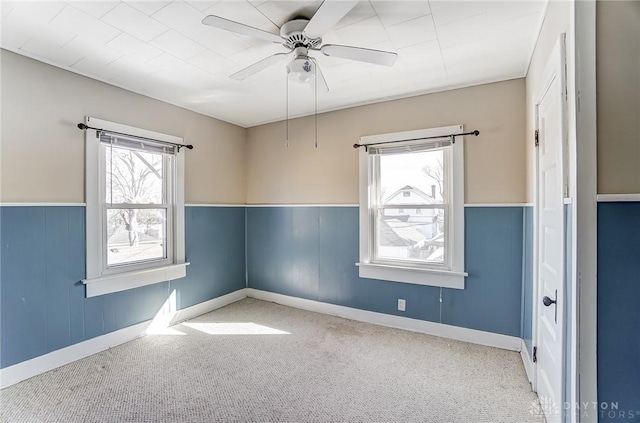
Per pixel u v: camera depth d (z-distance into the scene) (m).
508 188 2.71
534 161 2.13
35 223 2.32
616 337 1.16
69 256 2.51
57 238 2.44
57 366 2.42
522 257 2.66
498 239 2.76
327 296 3.66
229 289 4.03
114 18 1.85
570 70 1.27
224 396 2.07
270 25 1.93
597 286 1.17
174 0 1.69
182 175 3.43
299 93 3.10
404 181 3.24
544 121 1.91
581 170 1.19
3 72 2.17
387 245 3.33
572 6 1.22
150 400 2.02
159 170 3.28
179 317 3.39
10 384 2.18
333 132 3.60
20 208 2.25
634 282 1.14
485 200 2.80
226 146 4.00
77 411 1.91
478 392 2.11
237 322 3.38
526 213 2.55
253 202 4.23
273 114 3.76
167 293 3.28
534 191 2.12
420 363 2.50
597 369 1.17
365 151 3.38
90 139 2.64
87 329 2.62
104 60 2.38
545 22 1.78
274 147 4.04
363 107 3.40
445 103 2.98
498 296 2.76
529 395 2.08
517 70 2.57
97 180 2.69
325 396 2.07
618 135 1.16
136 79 2.72
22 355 2.24
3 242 2.17
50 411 1.91
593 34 1.18
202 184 3.68
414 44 2.18
